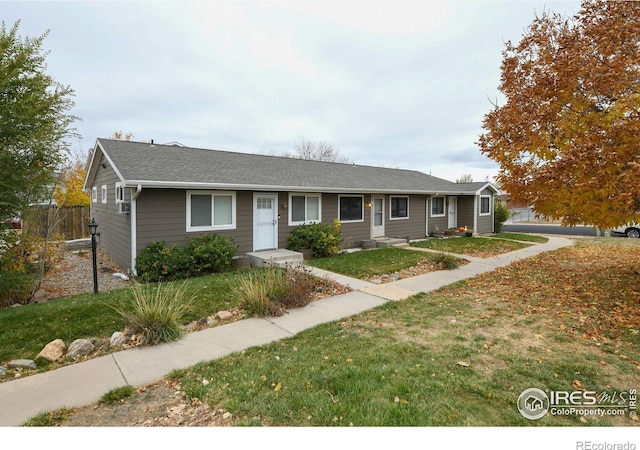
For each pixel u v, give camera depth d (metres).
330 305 5.62
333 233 11.12
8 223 5.76
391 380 3.09
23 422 2.58
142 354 3.79
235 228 9.65
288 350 3.84
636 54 4.97
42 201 6.25
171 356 3.73
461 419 2.54
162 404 2.81
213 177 9.10
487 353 3.68
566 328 4.36
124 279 7.86
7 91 5.67
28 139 5.62
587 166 5.16
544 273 7.83
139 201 7.91
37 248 6.61
